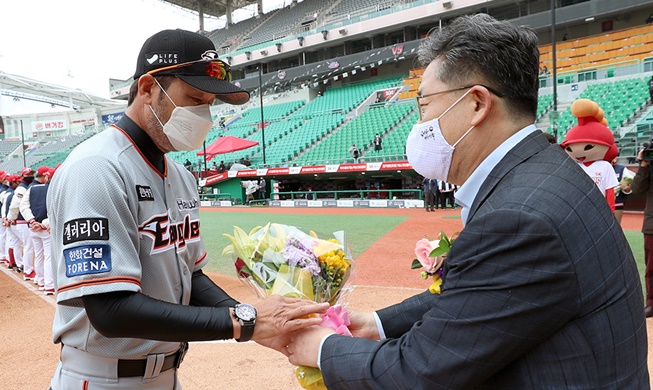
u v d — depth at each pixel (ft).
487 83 3.76
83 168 4.44
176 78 4.86
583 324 3.17
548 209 3.17
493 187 3.69
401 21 98.94
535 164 3.58
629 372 3.33
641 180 14.75
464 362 3.23
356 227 40.01
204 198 78.59
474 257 3.29
